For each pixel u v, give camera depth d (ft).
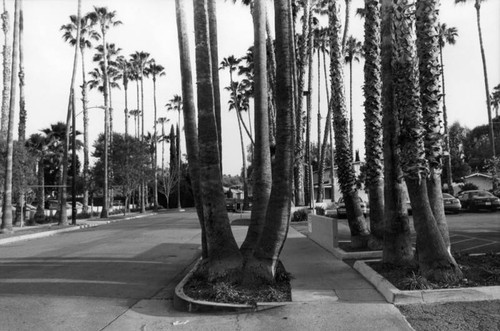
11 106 79.10
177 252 49.24
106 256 46.26
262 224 28.43
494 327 18.07
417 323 19.17
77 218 130.00
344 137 40.81
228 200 163.02
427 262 24.22
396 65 26.61
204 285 26.61
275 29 27.25
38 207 124.26
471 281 23.52
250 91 169.17
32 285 31.48
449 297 21.81
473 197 91.56
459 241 44.83
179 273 36.40
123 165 152.46
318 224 47.47
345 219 88.89
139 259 44.11
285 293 24.91
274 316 21.67
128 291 29.50
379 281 24.98
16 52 80.69
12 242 65.77
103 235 72.28
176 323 21.74
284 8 27.17
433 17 25.94
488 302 21.09
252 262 26.18
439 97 26.23
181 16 32.71
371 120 37.63
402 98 25.80
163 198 270.67
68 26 158.40
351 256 36.14
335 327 19.51
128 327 21.52
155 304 25.96
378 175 37.65
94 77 194.49
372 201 38.09
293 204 100.07
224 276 26.20
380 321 19.77
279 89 26.71
